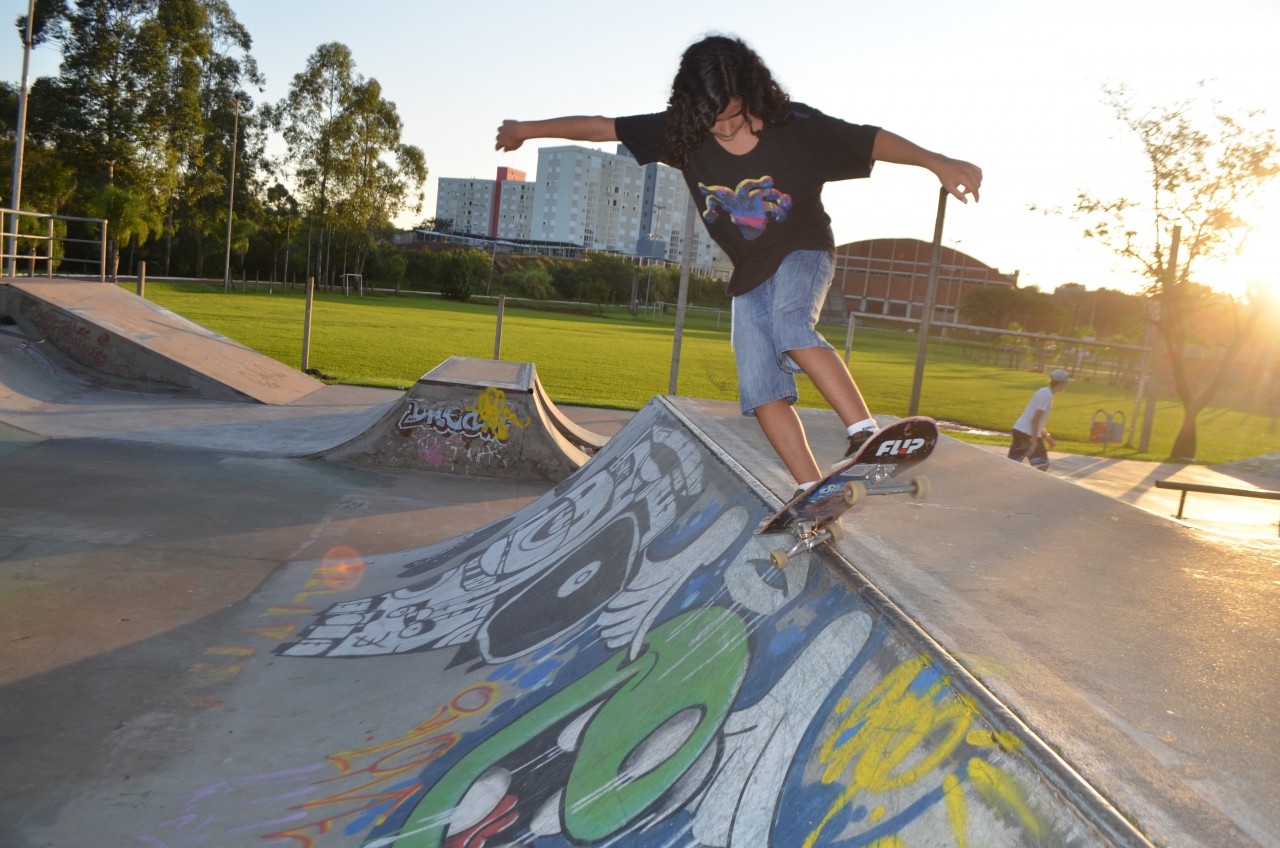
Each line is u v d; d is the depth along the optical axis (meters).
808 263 2.34
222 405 11.99
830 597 2.55
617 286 80.12
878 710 2.04
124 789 3.16
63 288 13.43
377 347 23.38
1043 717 1.76
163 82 42.78
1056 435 19.73
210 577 5.66
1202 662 2.14
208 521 6.89
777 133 2.24
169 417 10.85
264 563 6.05
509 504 8.44
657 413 6.07
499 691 3.52
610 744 2.73
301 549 6.46
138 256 53.62
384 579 5.78
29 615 4.76
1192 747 1.69
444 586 5.23
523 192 186.25
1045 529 3.38
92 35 40.84
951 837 1.63
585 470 6.28
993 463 4.68
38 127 41.25
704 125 2.21
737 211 2.37
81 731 3.58
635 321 59.97
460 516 7.85
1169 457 17.52
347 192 54.88
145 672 4.20
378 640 4.56
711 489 4.02
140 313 13.88
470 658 4.00
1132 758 1.62
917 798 1.76
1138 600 2.59
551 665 3.52
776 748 2.23
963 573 2.71
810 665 2.38
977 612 2.36
